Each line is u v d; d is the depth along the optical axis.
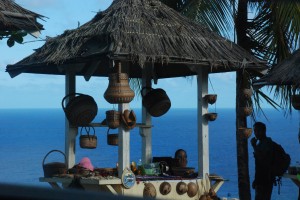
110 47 9.66
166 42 10.40
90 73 10.88
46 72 12.45
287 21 14.57
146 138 12.30
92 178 10.32
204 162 11.36
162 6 11.55
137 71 13.63
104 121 11.43
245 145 15.64
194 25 11.51
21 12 9.20
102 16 11.13
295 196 41.88
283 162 12.90
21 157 83.00
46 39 11.55
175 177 11.07
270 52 15.16
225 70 12.10
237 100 15.28
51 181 11.12
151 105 12.23
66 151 11.75
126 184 10.23
